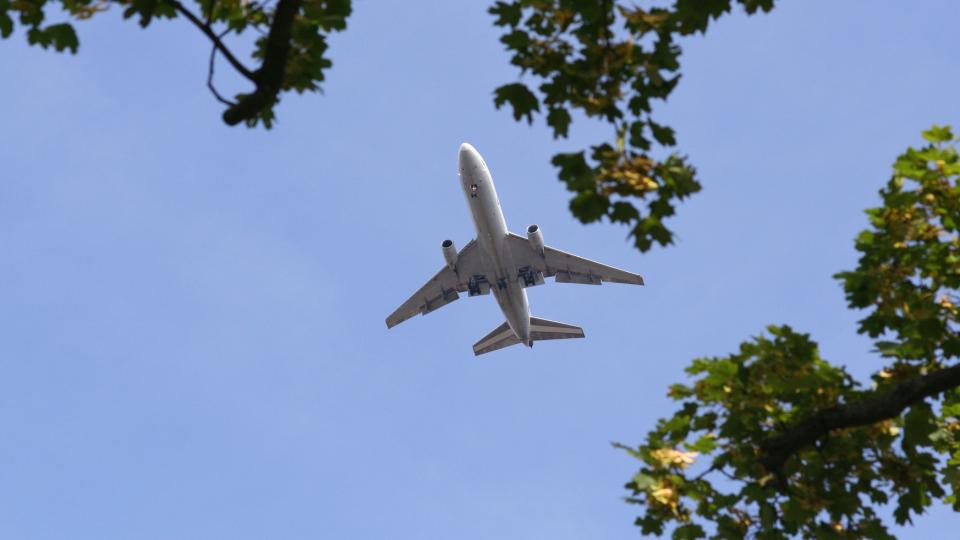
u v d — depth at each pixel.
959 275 46.47
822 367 44.31
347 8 39.12
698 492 40.69
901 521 43.44
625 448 42.28
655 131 34.34
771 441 43.03
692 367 45.50
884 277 46.69
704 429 44.94
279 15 33.72
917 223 46.97
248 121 39.69
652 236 33.75
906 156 48.06
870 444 43.94
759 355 45.03
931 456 43.72
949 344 44.50
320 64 39.31
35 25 35.00
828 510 42.84
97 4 35.19
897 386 41.41
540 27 35.81
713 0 33.81
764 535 41.06
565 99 35.00
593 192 33.25
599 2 34.53
